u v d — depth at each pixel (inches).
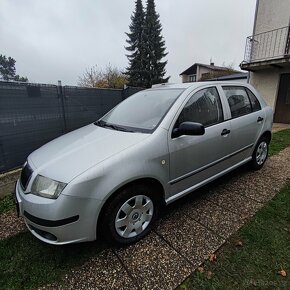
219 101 113.7
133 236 84.9
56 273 73.5
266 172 148.6
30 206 71.6
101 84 1039.0
